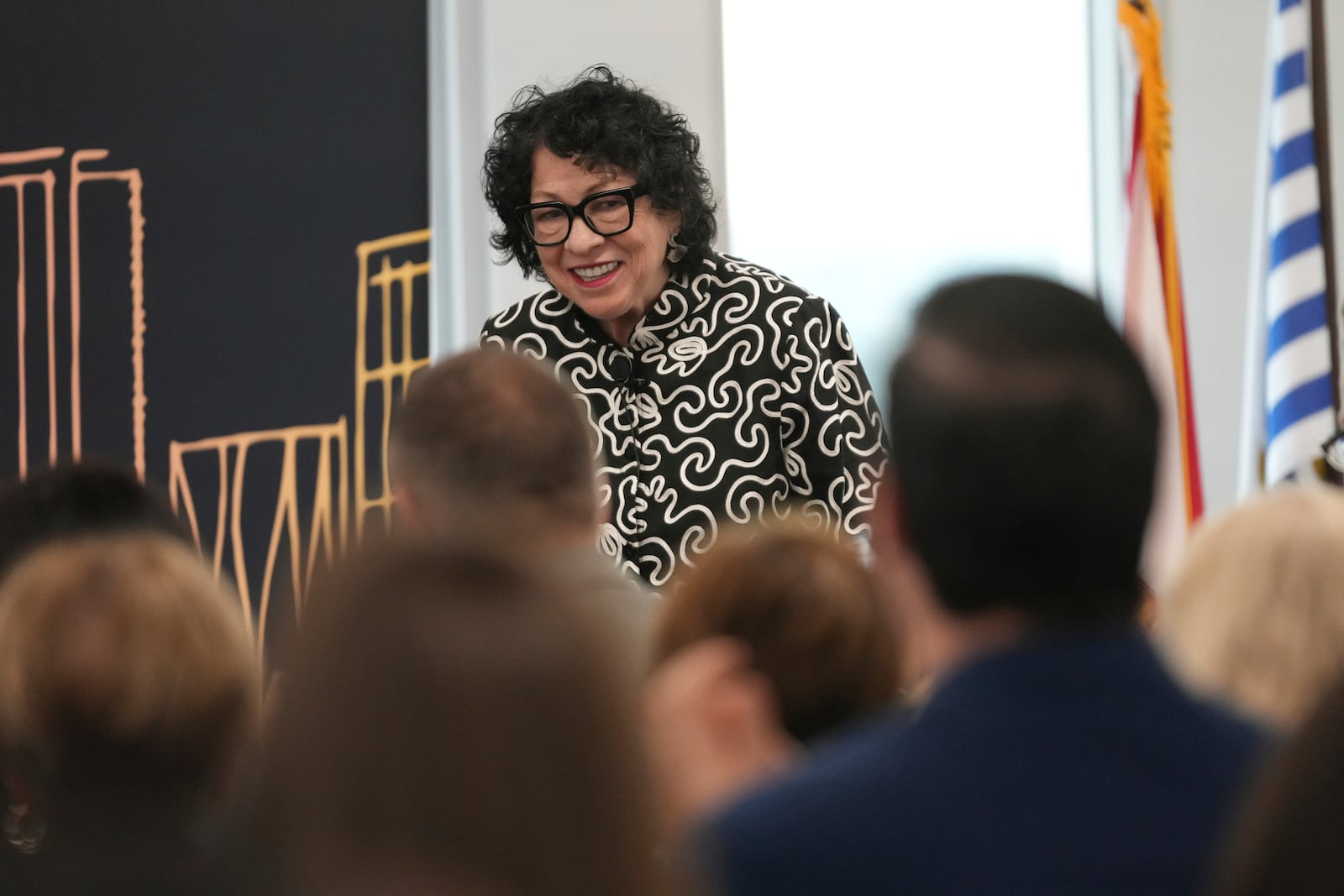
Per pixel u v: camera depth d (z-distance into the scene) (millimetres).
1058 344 2135
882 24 8812
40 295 7754
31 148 7789
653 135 5316
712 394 5355
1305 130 7703
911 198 8859
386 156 7938
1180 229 8938
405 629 1475
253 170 7859
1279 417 7570
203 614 2326
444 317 7945
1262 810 1543
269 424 7793
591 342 5457
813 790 2041
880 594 2969
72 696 2211
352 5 7941
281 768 1499
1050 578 2111
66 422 7730
